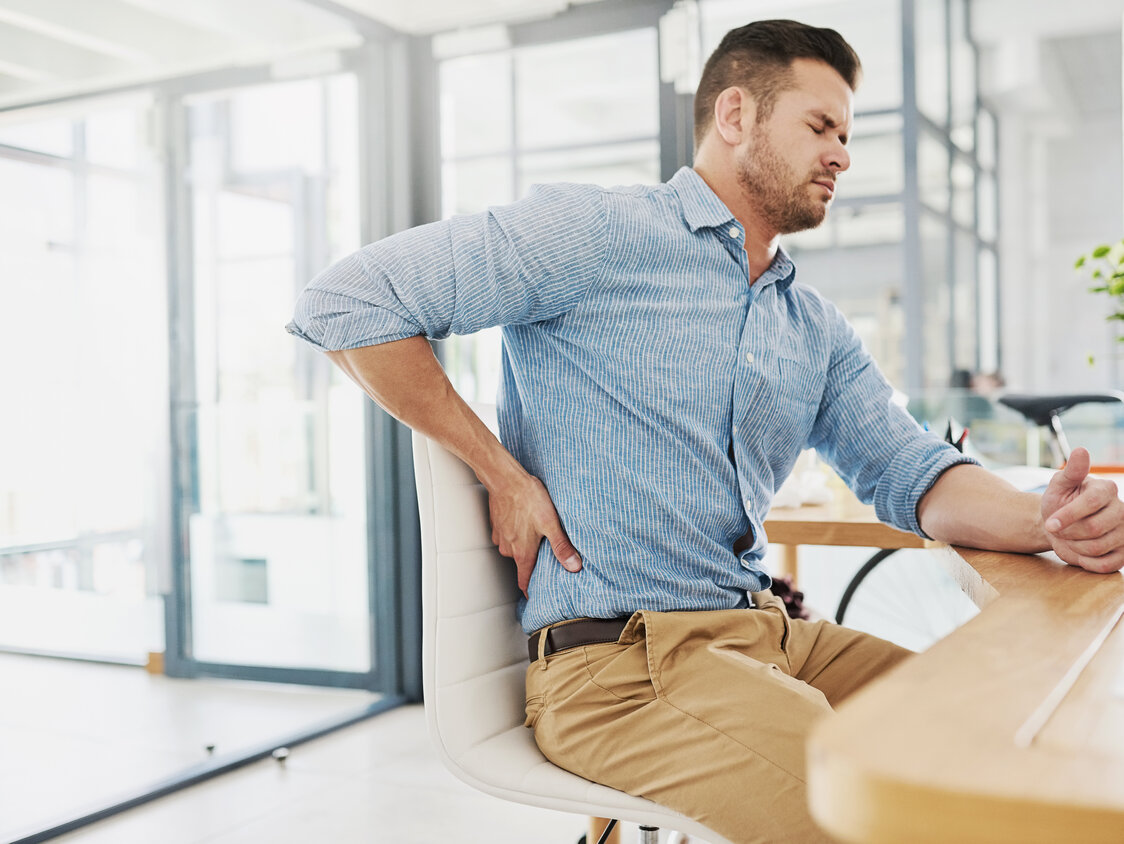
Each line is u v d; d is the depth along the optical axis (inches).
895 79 203.5
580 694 42.2
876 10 204.1
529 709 44.6
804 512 70.2
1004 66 196.7
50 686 130.6
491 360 135.7
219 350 127.2
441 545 44.4
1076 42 195.5
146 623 134.3
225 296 127.5
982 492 45.3
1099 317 195.0
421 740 114.1
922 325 186.5
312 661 131.6
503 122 131.7
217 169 125.4
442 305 43.7
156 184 121.0
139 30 119.4
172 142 122.3
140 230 120.7
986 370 193.8
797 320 52.3
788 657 46.6
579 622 44.3
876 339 226.2
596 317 46.8
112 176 117.8
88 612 125.3
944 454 49.1
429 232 44.8
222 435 129.2
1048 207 197.6
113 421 120.7
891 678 19.1
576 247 45.1
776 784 36.2
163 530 129.4
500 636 47.5
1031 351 197.2
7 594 112.3
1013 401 102.9
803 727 36.9
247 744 109.8
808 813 35.4
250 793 97.3
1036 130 198.7
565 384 47.1
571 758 41.5
